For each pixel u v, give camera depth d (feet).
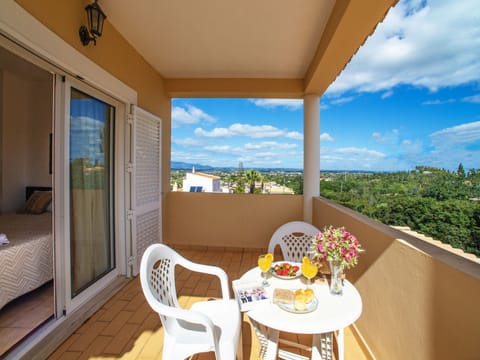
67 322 6.47
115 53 8.30
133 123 9.34
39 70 11.84
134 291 8.46
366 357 5.52
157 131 11.48
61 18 5.88
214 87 12.27
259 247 13.08
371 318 5.41
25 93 12.83
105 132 8.58
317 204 11.02
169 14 7.54
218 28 8.23
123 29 8.37
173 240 13.44
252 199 13.11
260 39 8.84
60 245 6.54
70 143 6.88
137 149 9.70
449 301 3.20
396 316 4.45
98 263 8.27
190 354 4.17
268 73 11.66
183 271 10.28
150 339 6.09
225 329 4.50
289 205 12.95
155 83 11.51
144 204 10.29
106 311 7.27
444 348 3.28
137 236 9.73
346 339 6.13
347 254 4.29
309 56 9.95
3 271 6.20
